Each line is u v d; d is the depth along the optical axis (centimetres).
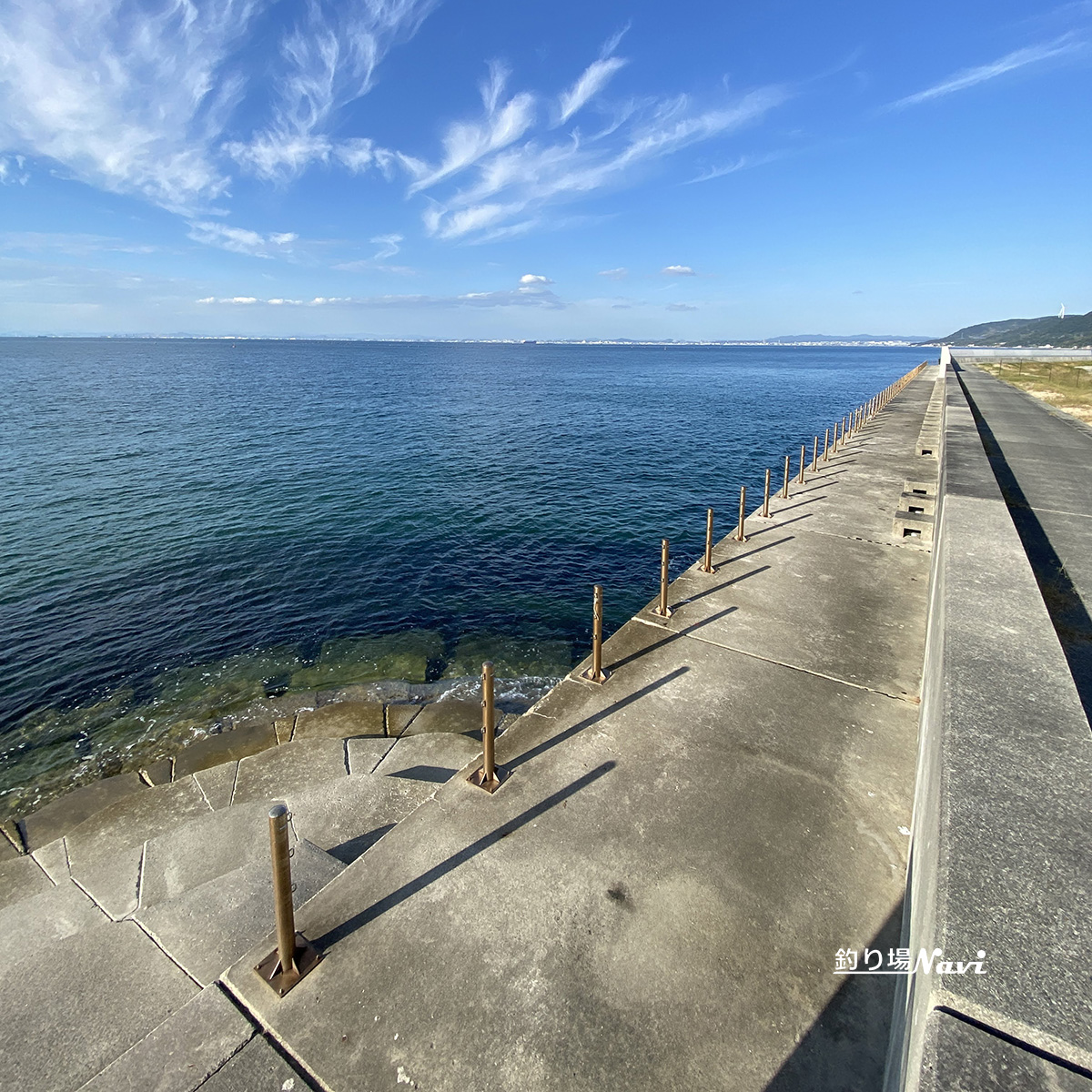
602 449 2748
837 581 549
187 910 279
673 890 233
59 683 870
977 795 156
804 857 248
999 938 117
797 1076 170
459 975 200
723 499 1906
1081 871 131
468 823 269
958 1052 101
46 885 375
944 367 3616
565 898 229
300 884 293
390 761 493
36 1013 234
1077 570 553
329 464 2345
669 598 519
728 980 198
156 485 1986
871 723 342
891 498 841
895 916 221
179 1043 179
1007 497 809
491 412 4062
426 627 1036
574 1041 180
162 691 850
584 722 346
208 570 1288
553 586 1220
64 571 1275
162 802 453
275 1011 188
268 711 780
